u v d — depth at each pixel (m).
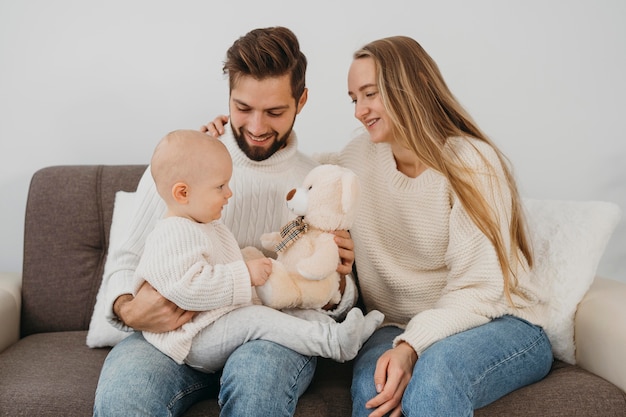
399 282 1.76
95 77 2.33
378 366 1.44
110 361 1.45
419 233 1.73
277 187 1.75
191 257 1.40
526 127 2.42
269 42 1.59
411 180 1.75
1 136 2.33
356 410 1.45
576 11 2.38
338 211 1.52
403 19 2.37
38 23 2.30
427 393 1.32
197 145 1.45
